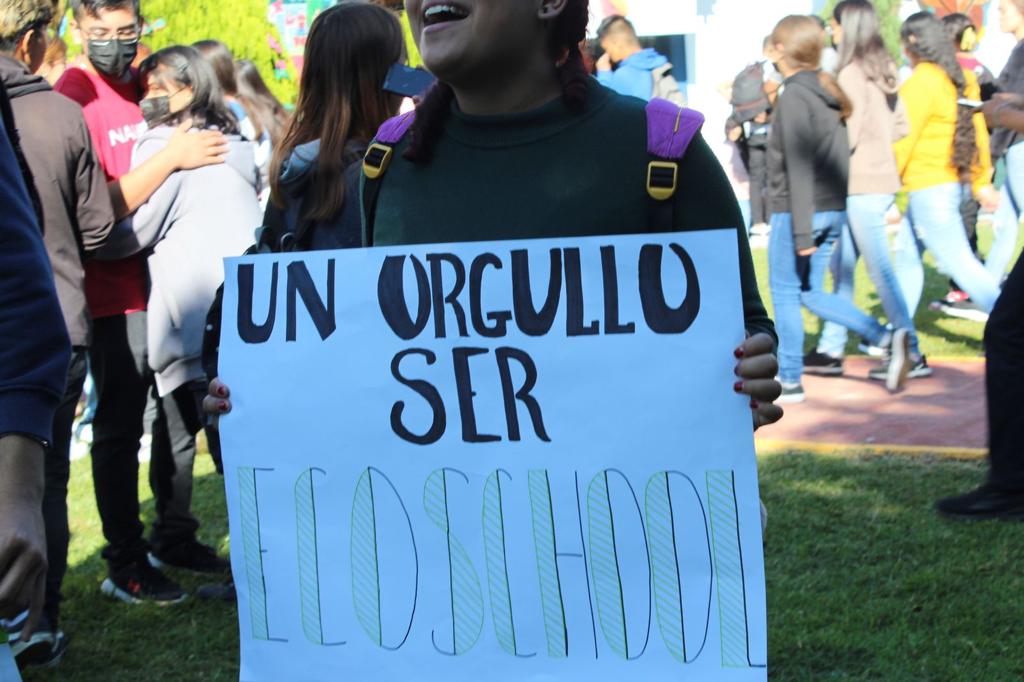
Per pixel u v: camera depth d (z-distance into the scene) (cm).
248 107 607
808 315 916
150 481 456
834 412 625
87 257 380
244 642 183
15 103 352
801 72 622
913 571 404
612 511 175
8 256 155
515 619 176
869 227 652
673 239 173
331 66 289
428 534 178
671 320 174
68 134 359
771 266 651
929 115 691
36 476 155
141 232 402
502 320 177
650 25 1373
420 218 192
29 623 156
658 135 182
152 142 413
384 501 179
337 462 180
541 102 187
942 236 705
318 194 283
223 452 184
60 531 372
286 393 182
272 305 184
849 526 452
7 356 153
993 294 701
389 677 179
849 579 400
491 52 180
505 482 176
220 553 476
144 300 420
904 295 727
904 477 508
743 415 172
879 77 648
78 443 668
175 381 413
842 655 344
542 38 185
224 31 866
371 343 180
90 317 372
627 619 174
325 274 182
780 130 628
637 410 174
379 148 199
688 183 182
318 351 182
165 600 432
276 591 182
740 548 172
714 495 173
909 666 335
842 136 627
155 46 846
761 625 171
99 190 370
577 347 175
